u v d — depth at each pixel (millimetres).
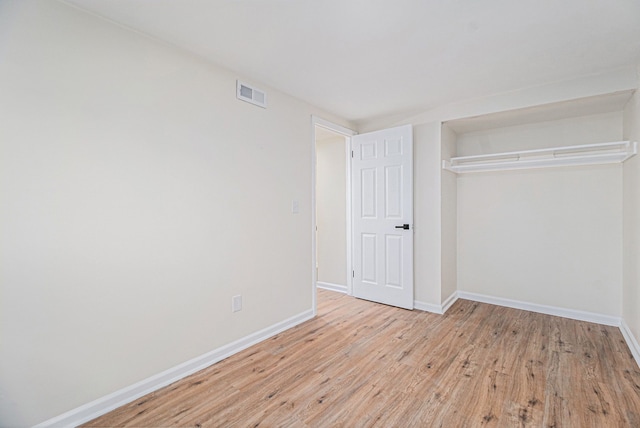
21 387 1453
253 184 2543
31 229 1470
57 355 1551
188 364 2088
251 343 2518
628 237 2625
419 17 1692
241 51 2076
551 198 3209
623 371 2082
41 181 1494
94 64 1659
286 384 1966
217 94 2268
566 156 3055
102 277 1700
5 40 1393
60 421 1557
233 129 2383
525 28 1800
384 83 2613
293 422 1622
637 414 1651
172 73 2000
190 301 2109
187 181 2088
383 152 3520
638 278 2271
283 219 2830
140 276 1855
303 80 2545
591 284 3014
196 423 1617
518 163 3164
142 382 1858
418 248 3398
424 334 2721
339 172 4137
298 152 2990
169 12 1646
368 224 3680
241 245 2449
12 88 1411
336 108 3252
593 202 3002
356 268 3816
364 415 1674
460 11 1640
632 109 2457
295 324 2951
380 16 1686
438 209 3246
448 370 2117
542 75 2459
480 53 2105
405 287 3400
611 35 1878
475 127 3447
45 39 1500
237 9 1622
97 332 1685
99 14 1662
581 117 3029
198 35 1881
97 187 1679
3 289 1400
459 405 1749
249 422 1623
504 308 3420
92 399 1665
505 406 1735
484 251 3613
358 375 2062
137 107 1835
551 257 3217
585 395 1823
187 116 2084
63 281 1565
